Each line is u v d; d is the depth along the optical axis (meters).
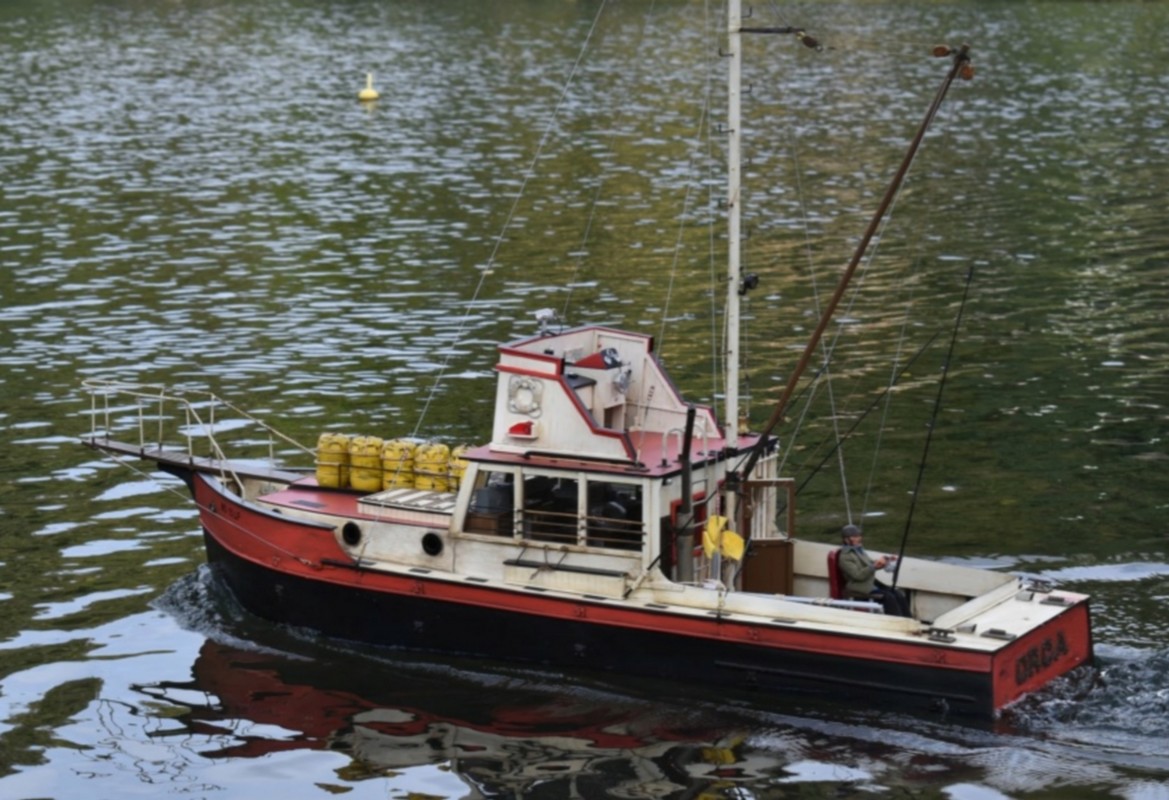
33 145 82.44
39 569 30.25
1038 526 31.55
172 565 30.48
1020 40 127.19
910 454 36.09
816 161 77.19
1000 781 21.80
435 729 23.86
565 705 24.36
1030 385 41.31
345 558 26.72
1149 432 37.47
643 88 103.25
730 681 24.39
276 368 43.19
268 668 26.12
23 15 149.88
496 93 101.88
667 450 25.48
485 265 55.69
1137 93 99.50
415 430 37.16
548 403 25.19
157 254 57.94
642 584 24.80
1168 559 29.81
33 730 24.17
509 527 25.78
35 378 42.41
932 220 63.31
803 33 24.17
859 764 22.33
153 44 129.88
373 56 122.81
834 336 46.31
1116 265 55.44
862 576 25.14
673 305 49.84
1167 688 24.17
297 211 66.00
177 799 22.09
